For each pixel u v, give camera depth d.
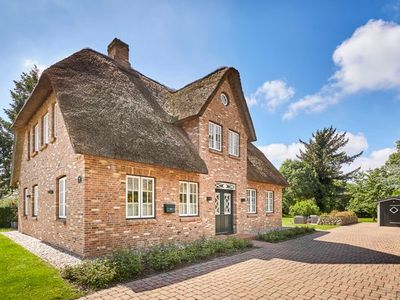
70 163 9.06
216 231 13.48
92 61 12.43
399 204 22.50
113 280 5.89
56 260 7.58
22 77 31.41
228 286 5.85
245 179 15.62
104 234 8.40
